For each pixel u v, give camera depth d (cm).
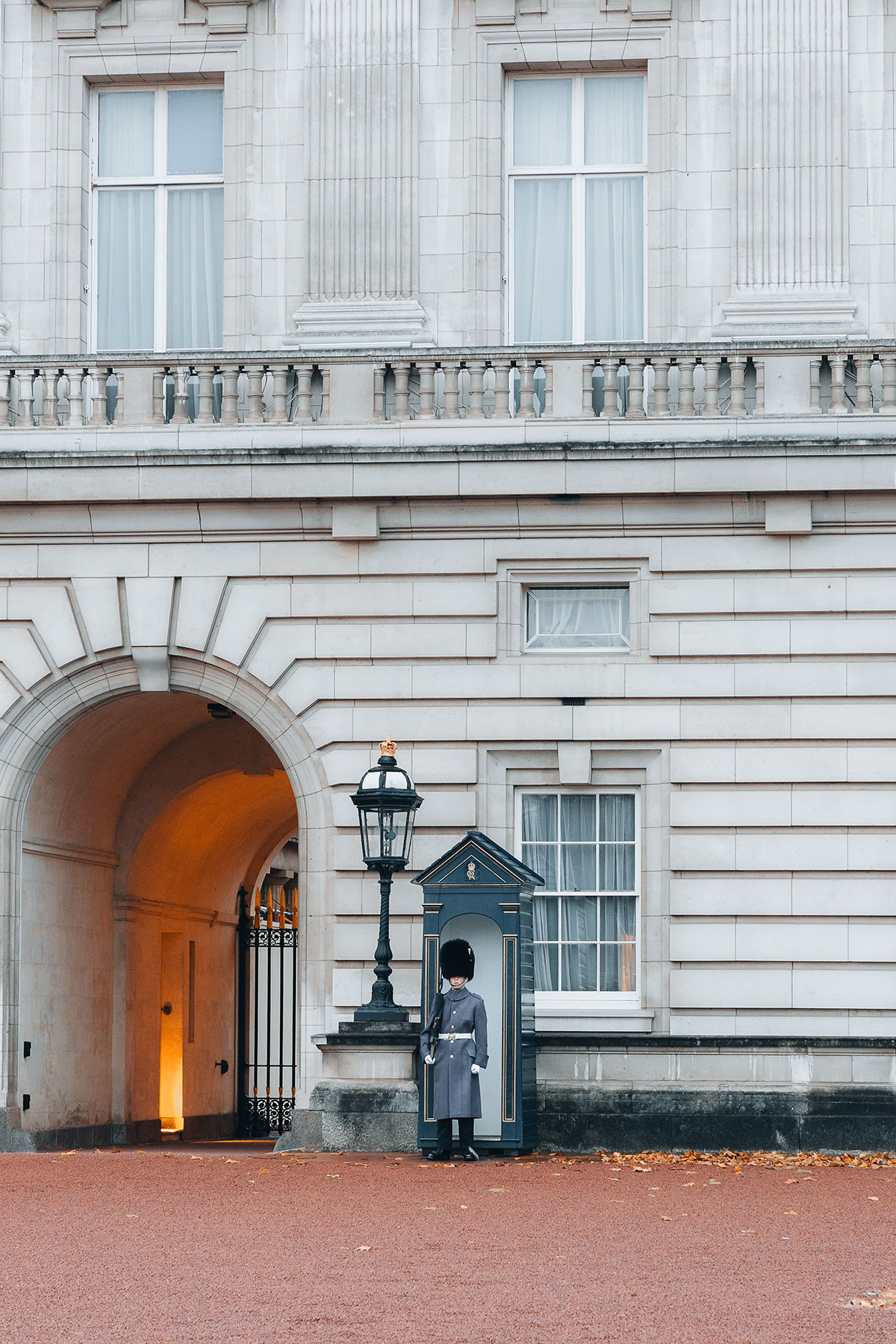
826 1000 1997
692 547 2059
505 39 2183
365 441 2080
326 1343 959
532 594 2109
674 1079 1995
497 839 2067
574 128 2220
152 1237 1294
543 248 2214
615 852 2083
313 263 2159
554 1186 1598
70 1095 2280
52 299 2219
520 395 2100
